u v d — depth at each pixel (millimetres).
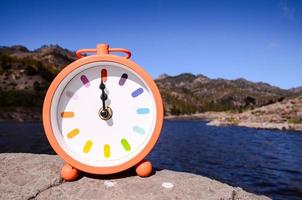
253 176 1239
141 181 293
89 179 297
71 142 293
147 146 292
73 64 283
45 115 282
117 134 298
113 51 301
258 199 287
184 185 287
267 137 3303
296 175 1247
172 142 2840
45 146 2270
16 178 299
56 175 301
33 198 268
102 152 297
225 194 274
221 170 1390
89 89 296
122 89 298
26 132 3658
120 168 291
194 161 1669
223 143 2717
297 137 3258
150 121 296
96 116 297
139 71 289
